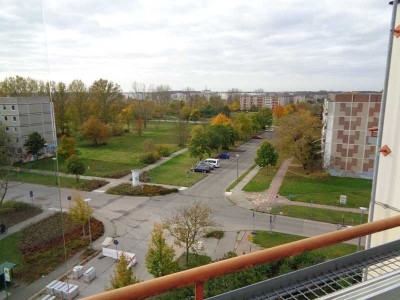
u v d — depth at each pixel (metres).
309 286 2.22
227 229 16.97
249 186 24.58
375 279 2.21
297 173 28.52
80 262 13.34
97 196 22.00
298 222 17.92
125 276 9.52
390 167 3.82
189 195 22.53
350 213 19.25
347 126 27.31
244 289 2.04
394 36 3.69
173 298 6.94
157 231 11.30
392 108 3.77
